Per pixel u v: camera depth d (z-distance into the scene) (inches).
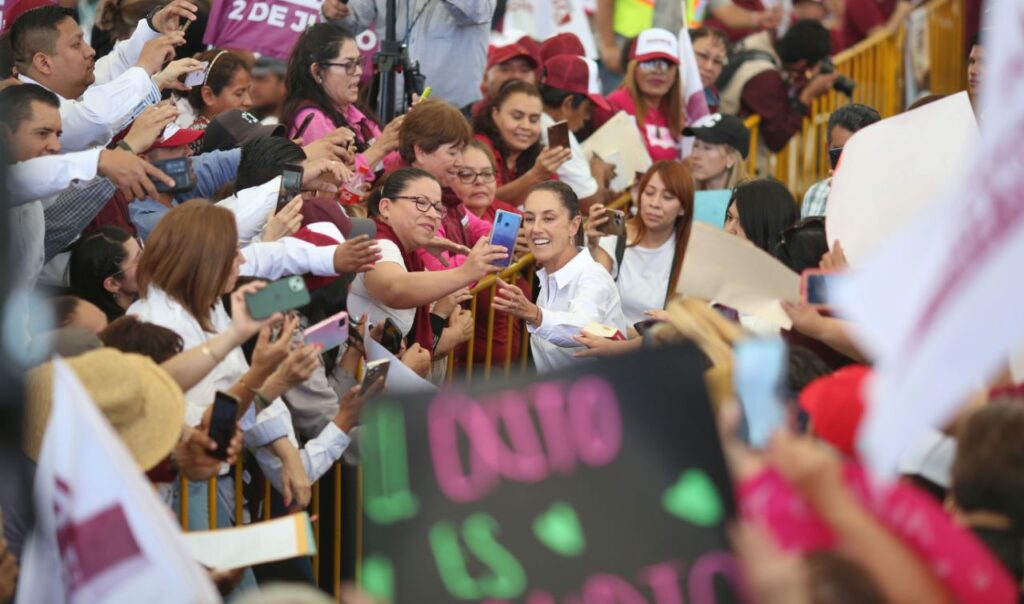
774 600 207.8
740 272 370.6
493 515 214.8
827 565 209.3
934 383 185.2
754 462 229.1
